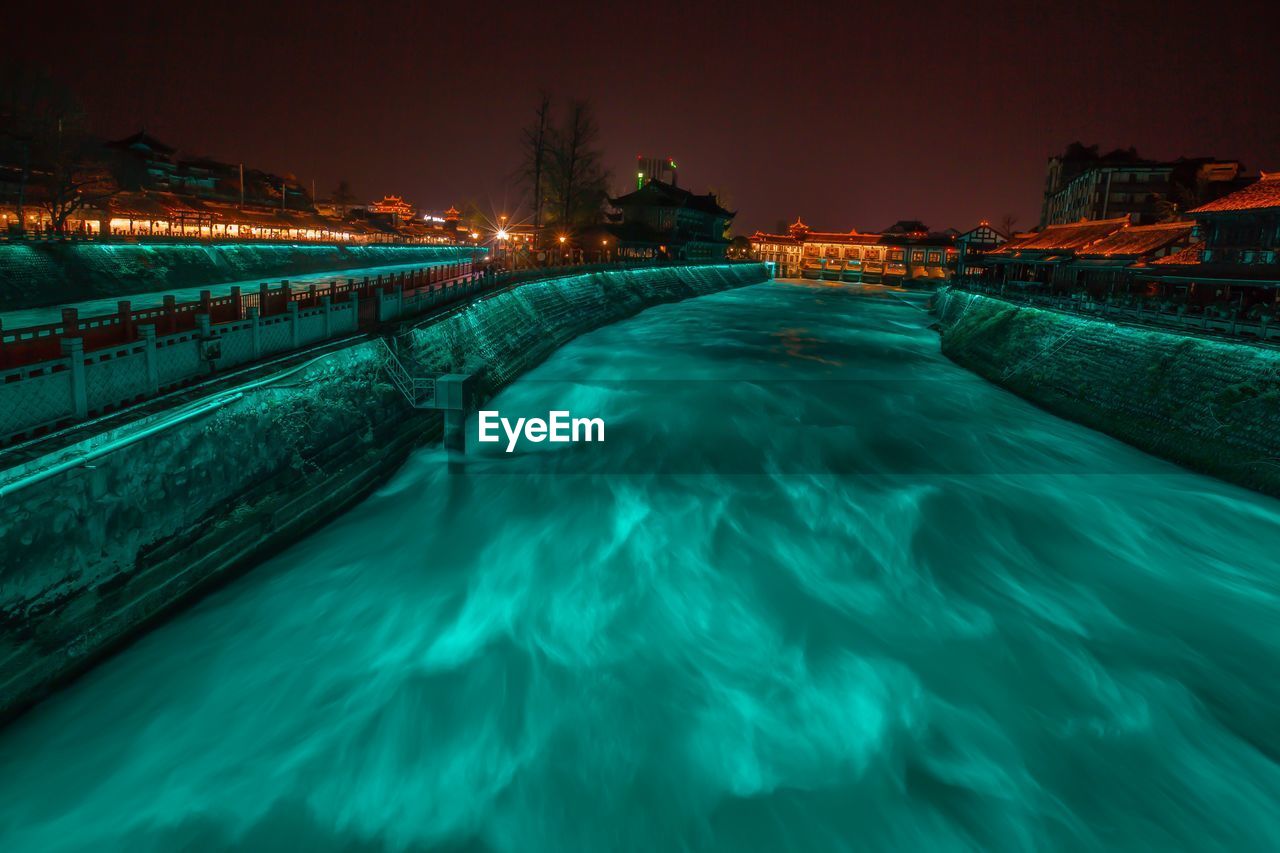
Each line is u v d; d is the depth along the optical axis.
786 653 12.58
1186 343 24.81
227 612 13.08
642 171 160.62
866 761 10.18
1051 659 12.55
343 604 13.61
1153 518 18.17
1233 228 33.53
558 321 44.31
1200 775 10.10
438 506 18.23
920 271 124.62
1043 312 35.75
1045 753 10.43
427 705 10.97
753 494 19.53
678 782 9.77
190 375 15.44
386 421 20.67
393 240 93.25
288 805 9.21
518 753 10.16
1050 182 115.62
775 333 54.00
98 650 11.09
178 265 40.00
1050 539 17.14
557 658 12.20
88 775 9.52
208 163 91.19
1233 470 20.22
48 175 50.03
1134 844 9.02
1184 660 12.61
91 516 11.12
